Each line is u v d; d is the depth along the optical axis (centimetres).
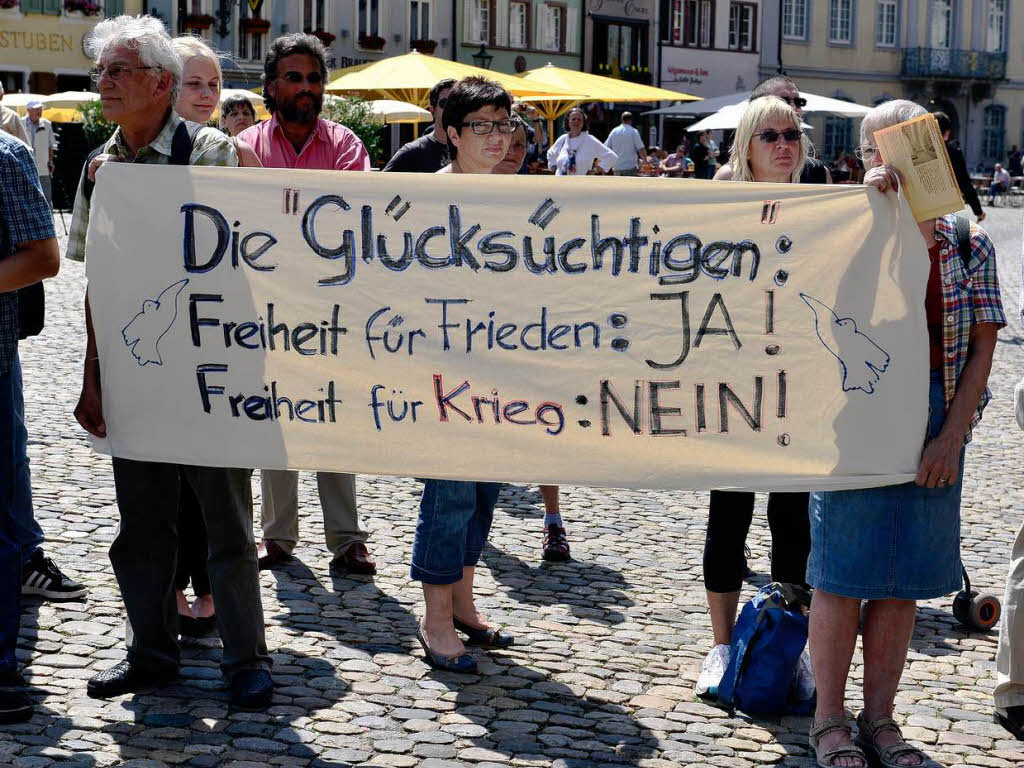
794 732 441
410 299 441
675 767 409
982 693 482
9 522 443
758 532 700
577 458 441
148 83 439
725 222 426
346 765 403
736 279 427
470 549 508
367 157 616
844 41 5609
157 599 454
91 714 434
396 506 718
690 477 435
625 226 431
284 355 445
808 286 421
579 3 4947
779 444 427
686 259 429
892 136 408
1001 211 4231
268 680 449
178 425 447
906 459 410
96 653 487
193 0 4056
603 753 418
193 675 472
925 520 409
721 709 459
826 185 418
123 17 449
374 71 2212
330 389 446
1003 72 5841
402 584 585
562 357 438
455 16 4631
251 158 518
